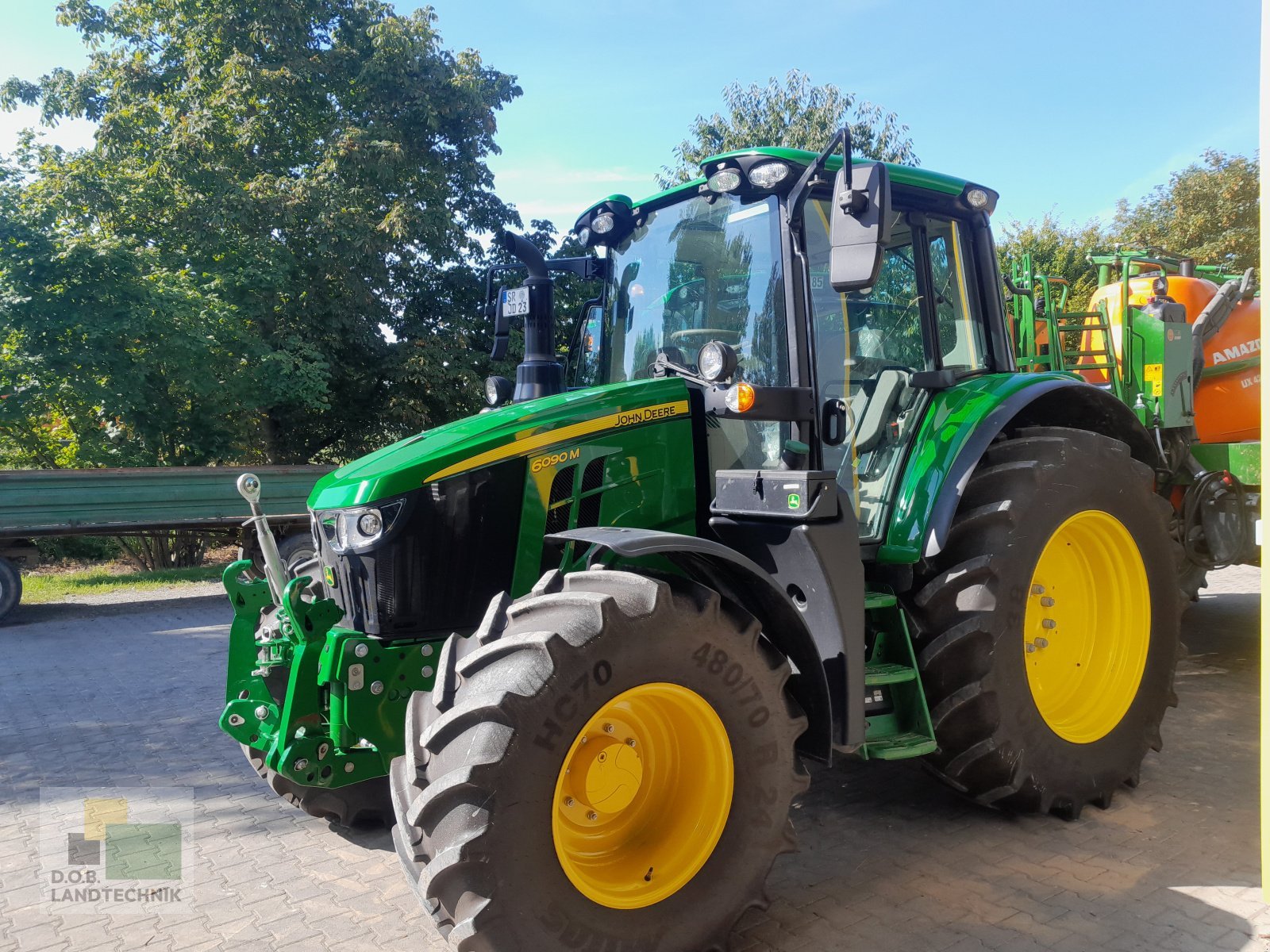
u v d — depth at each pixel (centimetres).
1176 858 346
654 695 268
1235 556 625
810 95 2069
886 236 294
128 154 1486
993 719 352
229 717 344
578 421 342
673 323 398
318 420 1691
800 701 309
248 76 1459
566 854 254
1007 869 341
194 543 1365
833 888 331
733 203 377
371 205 1538
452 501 327
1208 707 535
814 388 336
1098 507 390
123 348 1298
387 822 397
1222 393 674
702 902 271
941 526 356
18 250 1198
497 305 441
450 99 1590
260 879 348
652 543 266
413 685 326
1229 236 2552
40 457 1430
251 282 1412
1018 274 653
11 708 607
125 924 315
